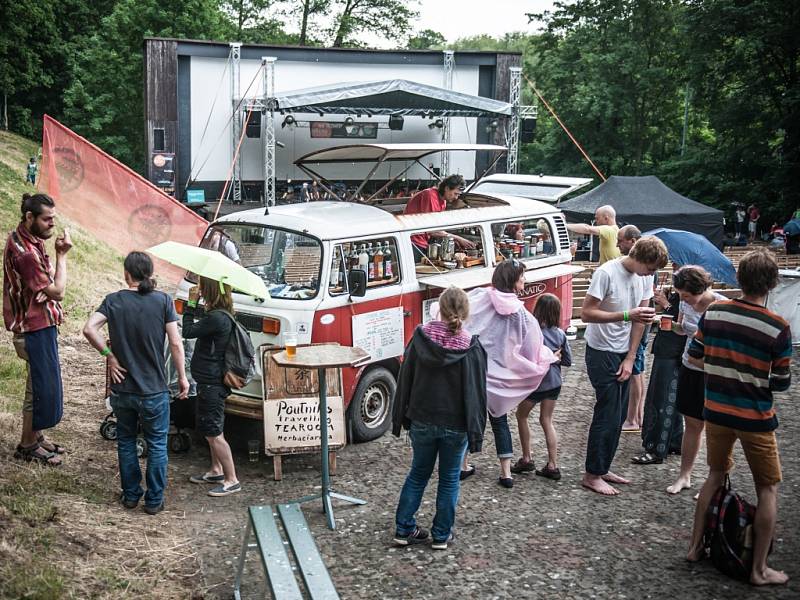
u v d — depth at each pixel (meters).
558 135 40.41
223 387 5.87
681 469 6.14
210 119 23.97
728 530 4.73
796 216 26.42
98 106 44.16
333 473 6.47
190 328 5.79
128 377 5.32
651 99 38.50
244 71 24.09
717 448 4.70
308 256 6.84
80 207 12.81
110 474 6.04
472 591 4.58
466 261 8.23
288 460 6.81
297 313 6.59
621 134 39.22
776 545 5.15
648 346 11.10
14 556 4.31
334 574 4.77
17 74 44.81
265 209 7.60
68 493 5.48
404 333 7.53
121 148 44.16
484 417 4.88
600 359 5.95
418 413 4.90
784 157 31.92
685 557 5.00
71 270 13.23
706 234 17.11
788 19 29.53
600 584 4.67
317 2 47.84
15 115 49.25
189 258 5.61
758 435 4.49
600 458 6.06
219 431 5.92
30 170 23.41
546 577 4.75
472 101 23.55
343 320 6.87
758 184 32.22
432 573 4.79
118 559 4.69
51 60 50.62
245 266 7.17
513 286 6.00
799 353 11.08
